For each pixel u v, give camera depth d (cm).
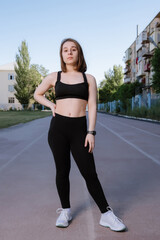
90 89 271
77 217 307
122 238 256
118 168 562
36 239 255
